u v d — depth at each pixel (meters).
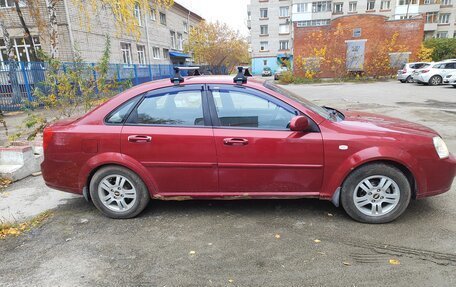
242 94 3.46
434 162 3.25
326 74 31.08
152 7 28.31
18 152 5.20
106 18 21.03
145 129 3.46
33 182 5.00
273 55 55.94
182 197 3.57
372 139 3.23
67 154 3.55
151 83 3.68
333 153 3.27
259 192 3.47
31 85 13.70
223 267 2.72
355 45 29.75
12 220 3.73
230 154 3.37
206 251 2.97
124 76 20.36
